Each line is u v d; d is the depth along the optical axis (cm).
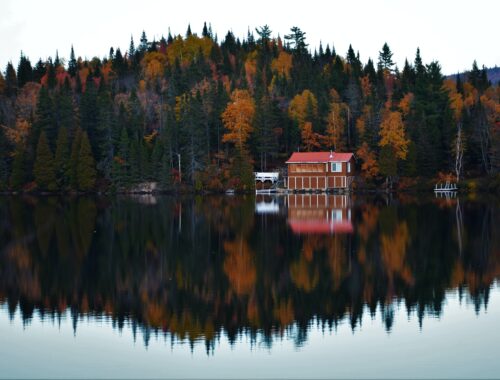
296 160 11156
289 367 2223
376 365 2225
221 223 6006
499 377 2106
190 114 11438
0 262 3991
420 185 10794
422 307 2900
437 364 2220
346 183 10975
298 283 3378
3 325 2697
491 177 10438
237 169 11344
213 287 3306
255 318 2769
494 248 4316
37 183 11181
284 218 6394
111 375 2173
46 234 5266
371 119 11431
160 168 11381
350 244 4575
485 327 2602
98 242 4809
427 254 4128
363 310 2869
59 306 2973
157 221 6250
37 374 2180
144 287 3319
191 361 2294
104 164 11481
